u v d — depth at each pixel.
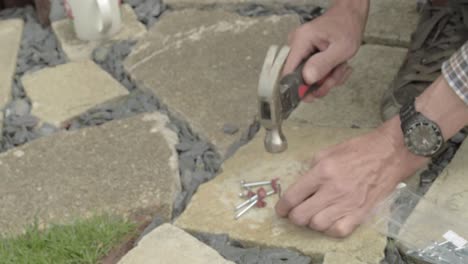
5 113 2.30
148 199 1.88
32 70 2.50
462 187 1.81
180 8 2.73
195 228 1.79
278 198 1.83
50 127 2.21
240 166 1.95
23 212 1.88
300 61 1.84
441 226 1.72
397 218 1.74
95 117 2.22
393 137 1.67
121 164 2.00
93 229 1.79
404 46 2.42
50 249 1.77
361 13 2.01
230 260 1.70
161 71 2.37
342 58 1.89
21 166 2.03
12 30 2.67
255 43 2.46
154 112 2.20
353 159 1.64
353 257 1.66
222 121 2.13
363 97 2.17
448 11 2.16
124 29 2.61
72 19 2.56
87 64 2.46
